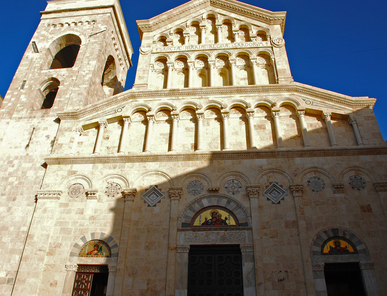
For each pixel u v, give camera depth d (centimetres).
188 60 2912
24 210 2272
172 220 2078
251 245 1967
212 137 2445
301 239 1947
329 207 2056
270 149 2292
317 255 1908
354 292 1925
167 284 1880
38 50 3388
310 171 2191
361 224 1988
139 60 2972
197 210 2120
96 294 2075
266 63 2870
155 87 2844
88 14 3709
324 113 2430
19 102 2950
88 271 2003
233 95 2594
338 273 1955
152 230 2069
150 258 1978
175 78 2886
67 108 2808
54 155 2438
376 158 2198
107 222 2127
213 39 3122
